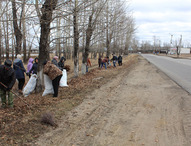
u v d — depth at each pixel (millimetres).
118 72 15883
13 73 5590
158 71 16094
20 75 7961
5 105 5848
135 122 4852
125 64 25859
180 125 4590
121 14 13312
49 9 6574
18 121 4711
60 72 7051
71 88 8812
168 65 22703
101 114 5461
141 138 3990
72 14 6848
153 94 7738
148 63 27422
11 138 3883
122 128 4504
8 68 5500
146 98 7141
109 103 6559
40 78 7910
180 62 28188
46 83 7383
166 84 9820
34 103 6223
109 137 4059
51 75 6957
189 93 7719
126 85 9742
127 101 6781
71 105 6199
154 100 6844
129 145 3709
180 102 6516
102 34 12500
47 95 7379
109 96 7496
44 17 6758
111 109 5918
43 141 3857
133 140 3908
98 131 4352
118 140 3918
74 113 5508
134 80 11320
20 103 6289
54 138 3998
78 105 6270
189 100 6715
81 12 7172
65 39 8172
